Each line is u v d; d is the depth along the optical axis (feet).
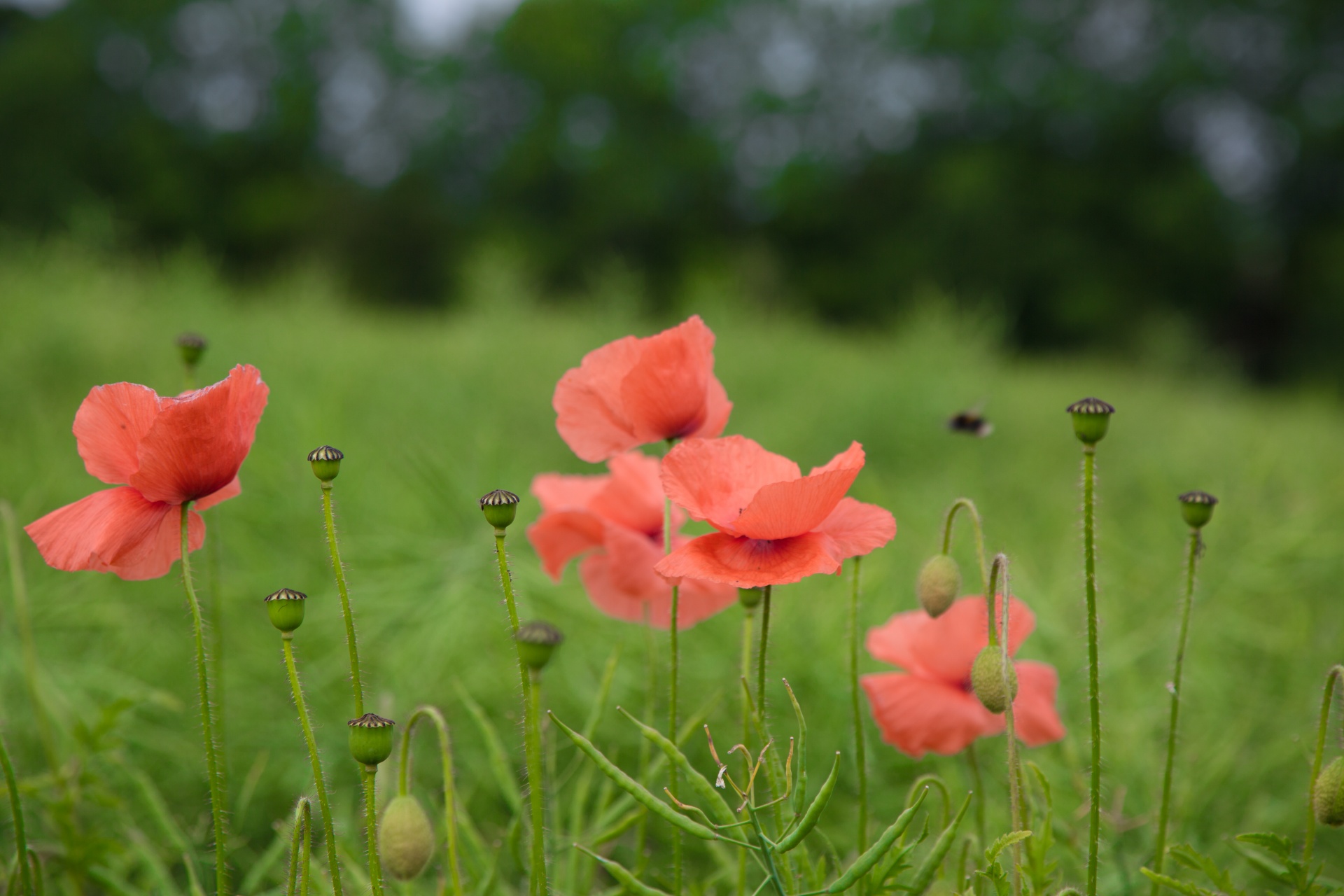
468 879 2.96
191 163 45.37
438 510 5.16
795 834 2.48
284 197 45.19
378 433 6.98
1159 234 37.86
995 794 3.43
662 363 2.69
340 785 3.56
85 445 2.56
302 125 47.57
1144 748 3.47
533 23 45.91
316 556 4.85
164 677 4.05
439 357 10.32
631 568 2.91
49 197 40.81
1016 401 11.63
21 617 3.01
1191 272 39.24
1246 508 6.18
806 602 4.30
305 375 8.29
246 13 47.47
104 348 8.94
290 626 2.46
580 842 2.97
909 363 10.89
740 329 13.12
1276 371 39.24
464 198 48.78
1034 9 41.27
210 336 9.59
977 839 2.84
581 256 43.65
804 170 43.75
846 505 2.64
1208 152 40.86
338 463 2.50
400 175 47.34
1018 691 2.83
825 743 3.59
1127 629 4.69
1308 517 6.10
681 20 46.14
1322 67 39.01
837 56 45.78
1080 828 3.12
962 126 43.11
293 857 2.49
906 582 4.90
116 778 3.35
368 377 9.14
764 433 8.73
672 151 45.32
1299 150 38.73
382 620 4.33
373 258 44.60
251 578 4.75
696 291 14.64
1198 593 4.83
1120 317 36.81
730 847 3.16
